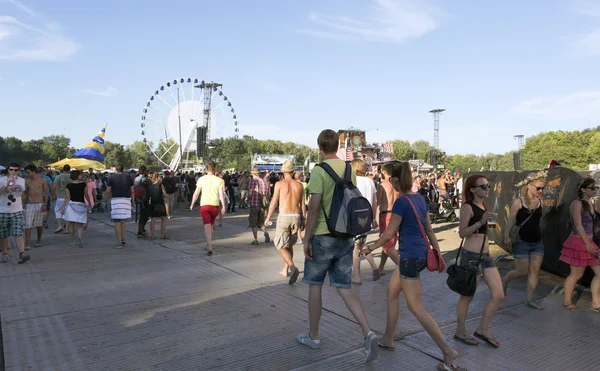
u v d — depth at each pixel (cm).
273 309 488
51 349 371
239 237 1059
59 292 544
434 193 1714
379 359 365
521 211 519
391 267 729
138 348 376
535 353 385
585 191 507
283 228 595
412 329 438
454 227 1330
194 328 425
